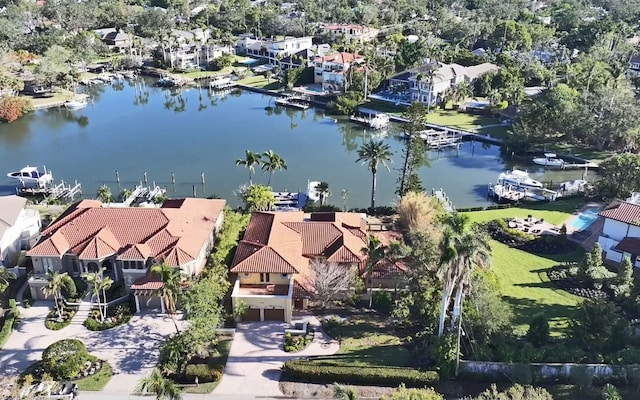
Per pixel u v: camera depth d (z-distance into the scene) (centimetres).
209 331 6134
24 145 13875
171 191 11212
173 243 7300
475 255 5584
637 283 7312
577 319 6681
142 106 17575
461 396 5678
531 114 13462
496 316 6078
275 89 19038
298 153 13512
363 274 7356
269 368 6031
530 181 11219
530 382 5675
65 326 6688
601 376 5688
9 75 17425
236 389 5734
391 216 9788
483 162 13062
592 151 13325
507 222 9462
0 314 6850
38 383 5772
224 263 7412
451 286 5781
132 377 5872
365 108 16762
